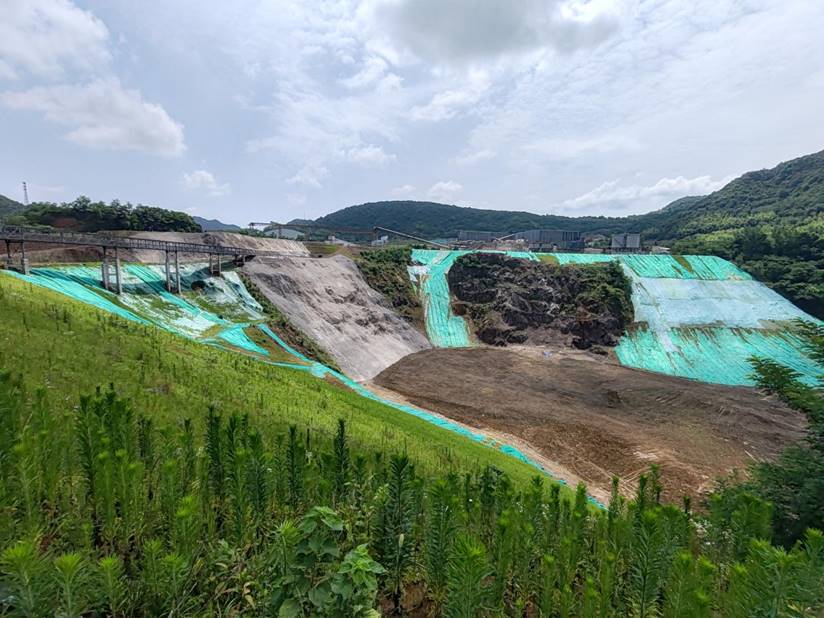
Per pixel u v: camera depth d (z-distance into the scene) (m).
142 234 63.38
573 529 6.89
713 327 66.25
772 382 12.81
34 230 46.66
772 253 86.31
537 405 41.34
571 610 5.46
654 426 37.47
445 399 42.22
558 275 75.62
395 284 76.12
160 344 23.53
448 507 6.03
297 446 7.76
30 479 5.59
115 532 5.92
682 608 4.47
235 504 6.53
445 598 5.32
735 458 31.69
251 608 5.02
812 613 4.20
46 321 19.41
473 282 78.38
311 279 63.03
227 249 54.56
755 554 4.58
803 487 10.26
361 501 7.39
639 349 61.59
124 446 7.30
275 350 41.56
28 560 3.60
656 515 5.51
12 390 8.48
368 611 4.04
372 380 48.53
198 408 15.78
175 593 4.65
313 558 4.21
